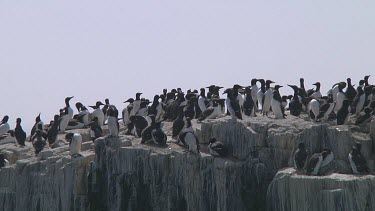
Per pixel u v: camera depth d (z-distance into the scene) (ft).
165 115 148.87
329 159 113.91
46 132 151.12
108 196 128.88
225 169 120.88
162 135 127.85
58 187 132.77
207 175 122.52
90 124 147.33
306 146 119.34
